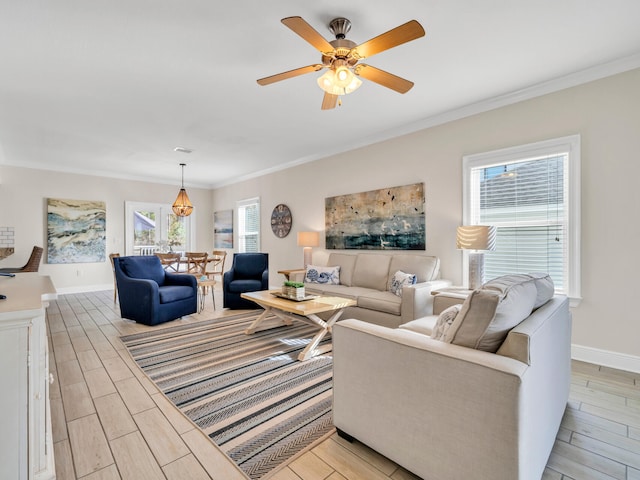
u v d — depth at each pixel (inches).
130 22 81.8
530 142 121.0
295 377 96.9
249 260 203.5
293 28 67.2
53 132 163.2
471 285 119.6
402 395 53.7
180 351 118.3
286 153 206.8
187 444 65.0
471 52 97.0
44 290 58.6
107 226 258.5
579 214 110.1
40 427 44.7
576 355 111.0
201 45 92.0
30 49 92.7
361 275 165.6
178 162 227.3
